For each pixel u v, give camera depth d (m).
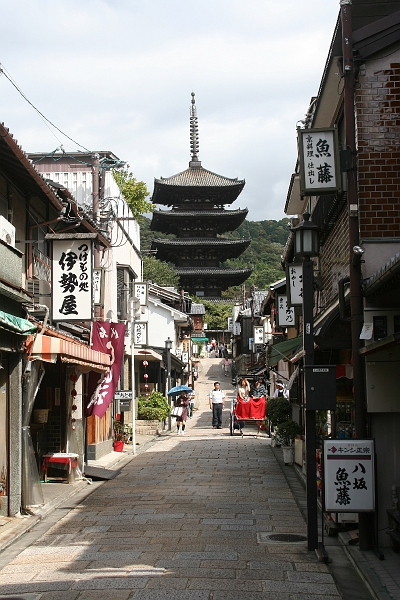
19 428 10.99
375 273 8.55
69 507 11.70
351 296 9.01
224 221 78.94
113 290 21.86
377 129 9.36
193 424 34.91
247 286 92.56
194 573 7.55
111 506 11.70
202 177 78.81
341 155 9.25
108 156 25.67
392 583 7.04
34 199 13.84
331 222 11.70
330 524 9.53
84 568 7.80
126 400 21.05
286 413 18.75
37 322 12.09
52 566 7.92
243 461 17.95
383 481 8.78
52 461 14.11
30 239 13.45
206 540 9.09
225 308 81.00
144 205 42.81
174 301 43.16
